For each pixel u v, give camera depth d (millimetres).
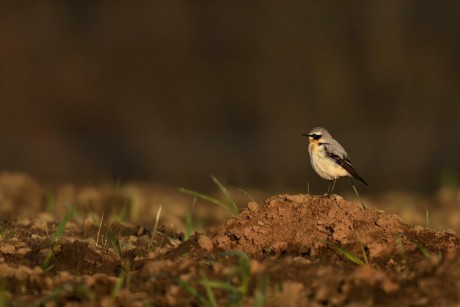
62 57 36719
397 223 8586
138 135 30391
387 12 37562
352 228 8391
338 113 33312
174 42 38375
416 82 35062
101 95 35125
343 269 7695
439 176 21688
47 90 35062
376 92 34688
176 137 29562
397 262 8000
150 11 39219
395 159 23969
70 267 8055
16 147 27766
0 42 36812
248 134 29969
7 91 34156
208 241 8289
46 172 22922
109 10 39281
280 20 39156
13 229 10359
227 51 38031
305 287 7340
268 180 21672
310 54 37062
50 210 12656
